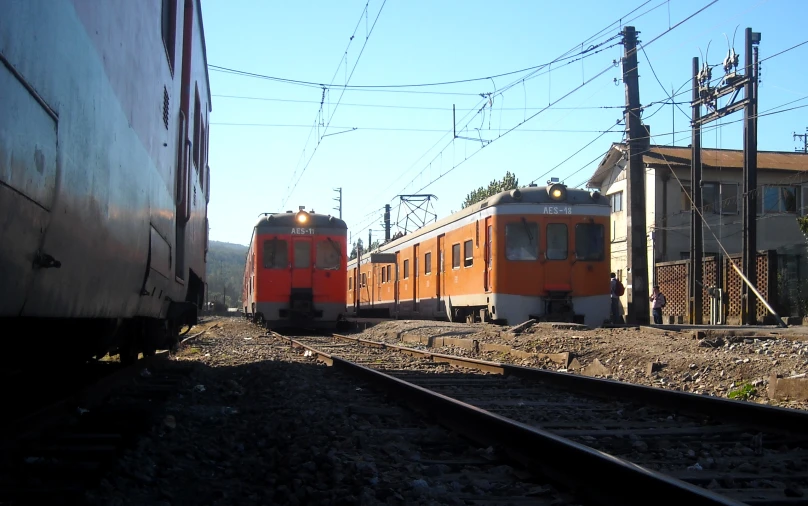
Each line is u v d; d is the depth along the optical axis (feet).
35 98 10.58
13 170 9.69
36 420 17.42
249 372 33.63
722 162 101.91
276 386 28.09
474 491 13.17
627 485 11.56
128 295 18.40
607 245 59.98
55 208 11.65
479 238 62.34
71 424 18.25
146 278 20.53
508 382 30.25
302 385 27.86
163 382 28.19
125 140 17.20
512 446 15.69
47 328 16.57
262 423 20.56
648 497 11.07
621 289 66.54
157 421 19.62
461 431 18.20
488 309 60.44
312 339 64.13
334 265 71.61
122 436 16.74
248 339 62.13
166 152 24.66
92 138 13.97
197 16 33.47
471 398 25.58
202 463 16.24
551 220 59.16
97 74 14.39
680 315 82.64
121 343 29.32
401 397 23.94
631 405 23.40
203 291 46.11
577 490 12.66
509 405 23.84
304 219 71.61
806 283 84.58
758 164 103.35
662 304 75.72
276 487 13.97
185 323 47.62
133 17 18.06
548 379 29.35
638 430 19.04
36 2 10.57
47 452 15.12
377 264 106.11
